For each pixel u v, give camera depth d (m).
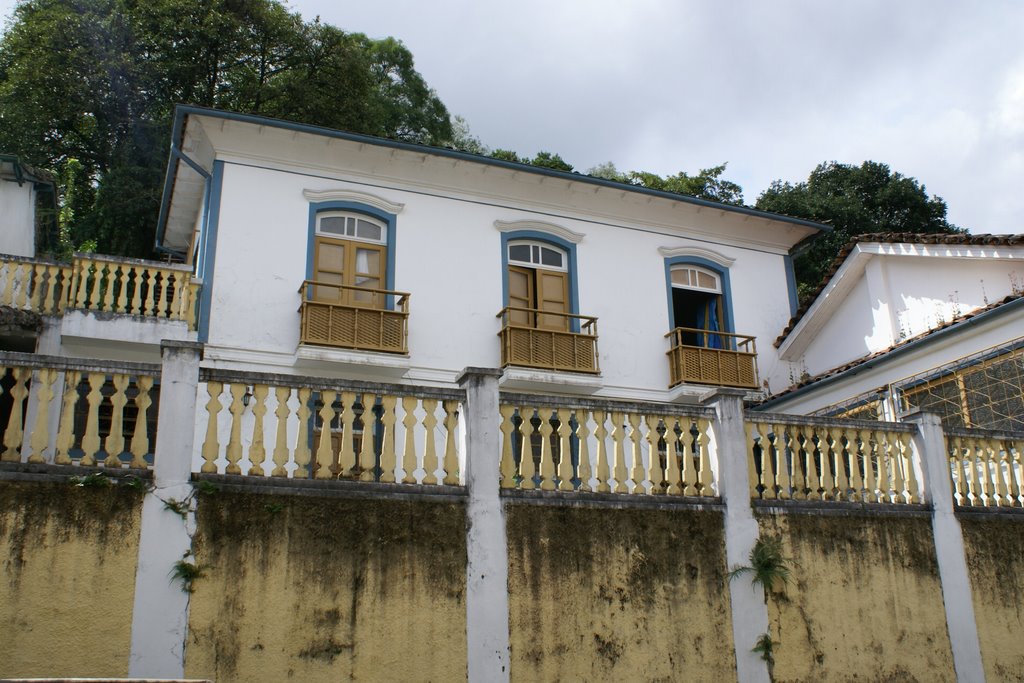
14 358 7.91
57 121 26.14
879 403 14.32
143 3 26.05
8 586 7.20
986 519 11.02
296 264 14.96
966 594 10.54
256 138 15.12
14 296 13.05
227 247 14.60
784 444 10.41
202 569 7.72
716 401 10.21
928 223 31.17
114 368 8.12
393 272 15.59
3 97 24.97
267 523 8.02
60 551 7.41
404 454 8.73
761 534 9.84
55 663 7.14
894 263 15.78
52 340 13.02
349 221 15.70
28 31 25.31
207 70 26.98
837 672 9.62
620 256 17.53
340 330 14.59
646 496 9.49
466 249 16.25
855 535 10.26
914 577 10.35
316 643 7.83
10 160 16.00
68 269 13.45
